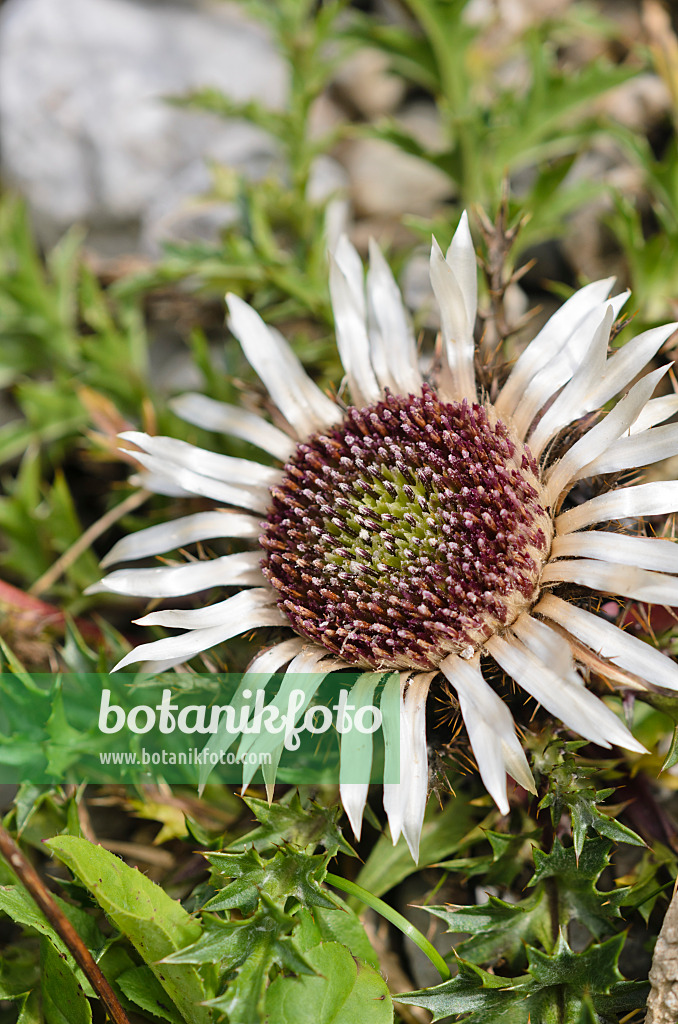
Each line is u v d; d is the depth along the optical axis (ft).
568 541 1.24
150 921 1.20
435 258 1.29
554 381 1.28
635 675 1.24
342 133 1.58
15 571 1.56
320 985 1.21
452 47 1.59
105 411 1.49
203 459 1.34
